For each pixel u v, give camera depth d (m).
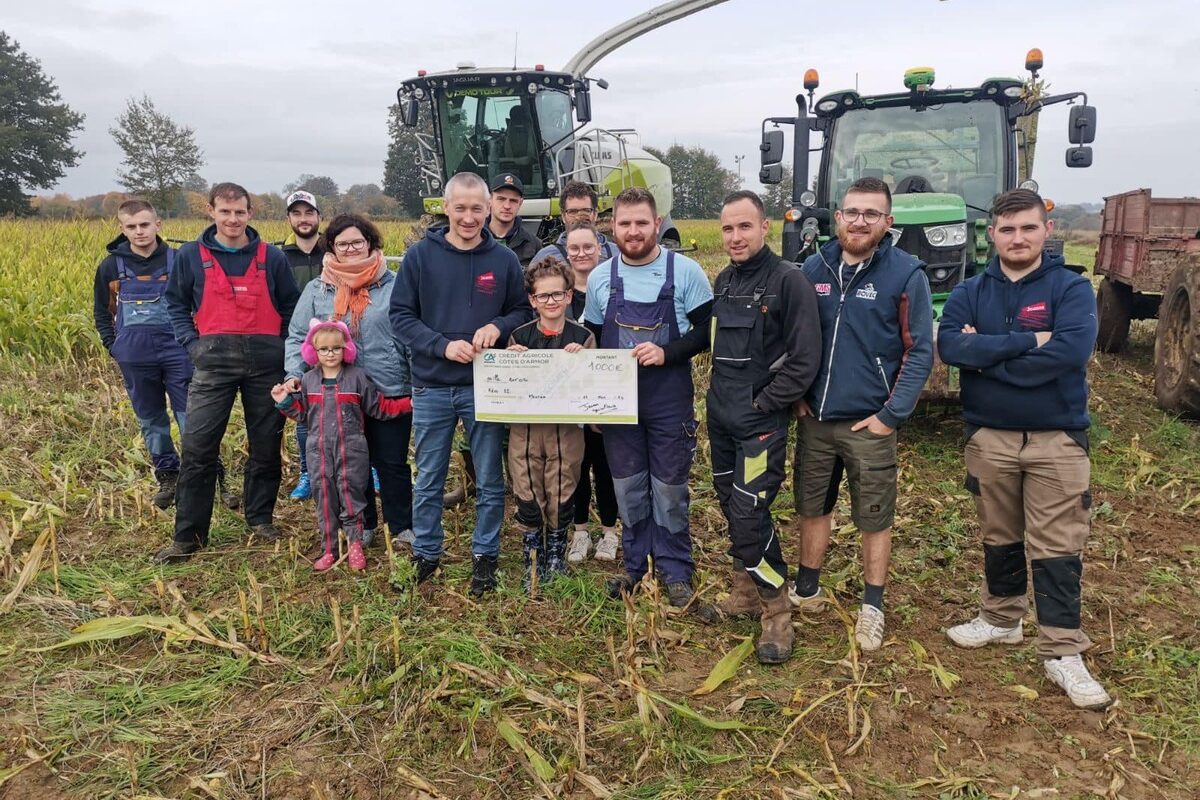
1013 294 3.06
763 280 3.18
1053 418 2.99
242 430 5.95
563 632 3.45
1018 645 3.40
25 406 6.33
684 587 3.74
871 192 3.01
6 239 14.80
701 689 3.04
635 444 3.64
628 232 3.42
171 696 2.99
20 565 3.90
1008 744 2.80
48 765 2.66
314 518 4.66
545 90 9.34
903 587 3.92
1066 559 3.04
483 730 2.83
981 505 3.26
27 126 58.41
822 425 3.30
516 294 3.76
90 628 3.34
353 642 3.29
